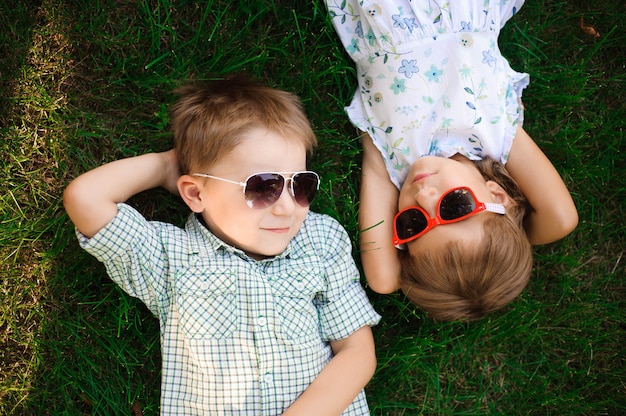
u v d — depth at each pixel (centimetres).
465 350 214
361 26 194
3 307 183
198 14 196
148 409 191
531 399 219
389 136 196
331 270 182
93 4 187
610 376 221
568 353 221
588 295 221
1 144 182
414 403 211
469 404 216
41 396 185
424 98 191
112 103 191
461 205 175
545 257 217
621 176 222
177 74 191
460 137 196
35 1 184
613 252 224
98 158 190
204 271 170
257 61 198
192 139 169
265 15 201
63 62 187
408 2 188
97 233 159
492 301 177
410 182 188
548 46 223
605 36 219
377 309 208
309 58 202
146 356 193
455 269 173
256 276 171
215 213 169
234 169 164
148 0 193
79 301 187
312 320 177
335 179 202
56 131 186
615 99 224
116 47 189
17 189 184
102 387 188
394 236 186
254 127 165
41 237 185
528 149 196
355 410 185
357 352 180
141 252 165
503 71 196
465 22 188
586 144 221
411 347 205
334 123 207
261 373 168
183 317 167
